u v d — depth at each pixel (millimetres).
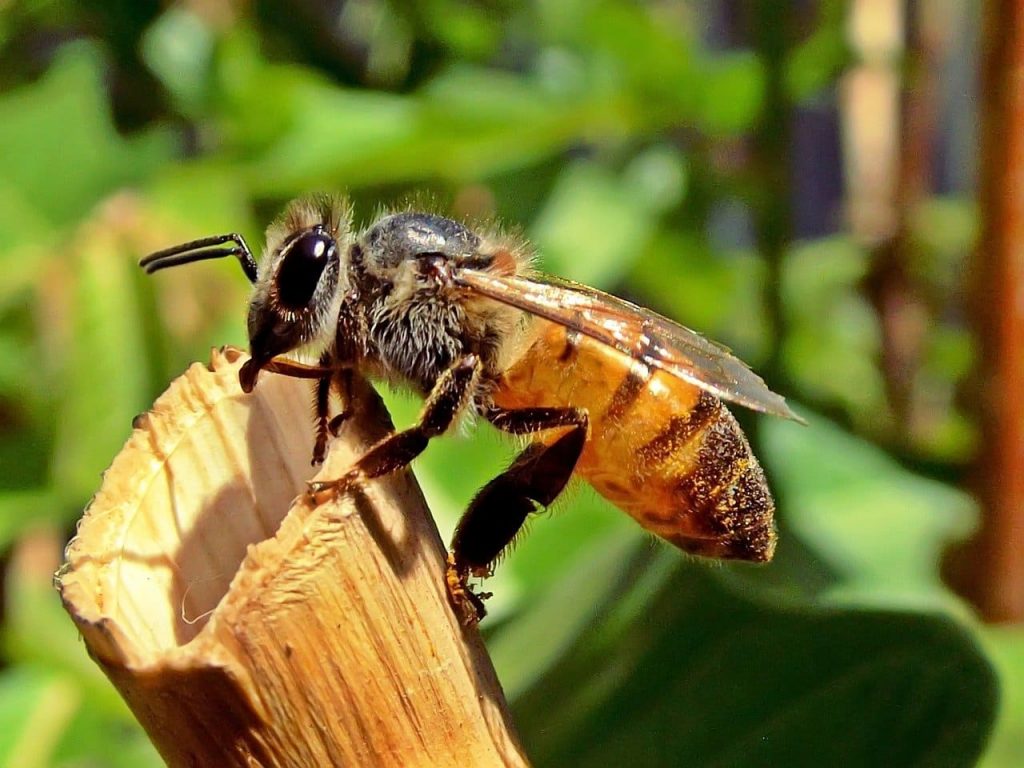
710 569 65
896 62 87
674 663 64
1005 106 70
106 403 79
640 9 89
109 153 86
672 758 62
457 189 90
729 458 65
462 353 65
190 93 89
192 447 56
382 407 58
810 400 88
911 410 90
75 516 81
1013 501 73
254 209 87
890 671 62
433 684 53
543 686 65
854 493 79
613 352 65
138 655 51
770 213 82
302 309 62
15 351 80
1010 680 69
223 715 51
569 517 76
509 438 66
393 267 64
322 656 52
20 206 83
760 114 82
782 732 62
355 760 52
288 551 52
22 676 79
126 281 79
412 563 53
